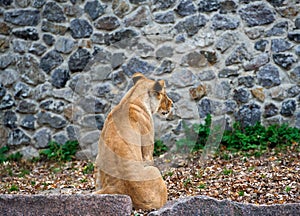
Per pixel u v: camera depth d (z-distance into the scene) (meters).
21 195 7.19
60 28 13.73
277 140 12.92
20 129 13.81
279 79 13.41
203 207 7.20
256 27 13.41
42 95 13.76
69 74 13.70
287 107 13.41
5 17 13.78
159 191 8.09
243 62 13.48
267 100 13.45
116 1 13.58
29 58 13.76
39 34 13.74
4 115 13.84
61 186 10.77
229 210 7.25
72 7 13.68
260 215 7.29
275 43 13.41
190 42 13.48
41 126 13.78
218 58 13.48
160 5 13.50
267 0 13.41
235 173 10.77
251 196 9.10
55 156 13.35
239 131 13.26
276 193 9.16
